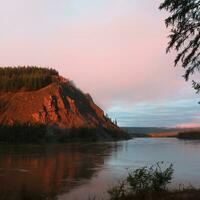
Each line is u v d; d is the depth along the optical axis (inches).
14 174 1788.9
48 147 4542.3
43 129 6476.4
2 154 3186.5
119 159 2731.3
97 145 5211.6
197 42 493.4
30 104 7386.8
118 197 627.8
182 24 494.0
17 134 5915.4
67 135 6712.6
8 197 1183.6
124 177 1668.3
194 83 495.5
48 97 7514.8
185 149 4192.9
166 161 2549.2
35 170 1967.3
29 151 3676.2
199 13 485.7
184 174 1712.6
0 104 7367.1
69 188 1357.0
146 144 5659.5
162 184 626.5
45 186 1412.4
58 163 2378.2
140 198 587.8
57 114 7298.2
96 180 1577.3
